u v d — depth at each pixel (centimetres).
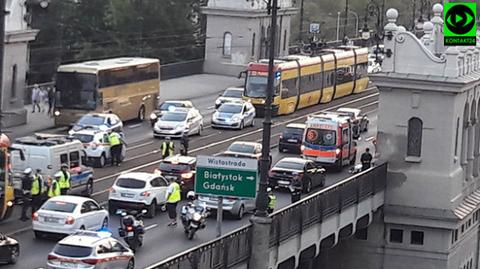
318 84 9794
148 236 4750
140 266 4188
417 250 6381
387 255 6394
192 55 13200
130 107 8444
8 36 7756
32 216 4872
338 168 6769
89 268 3856
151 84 8781
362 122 8638
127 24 12550
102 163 6450
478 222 7081
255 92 8988
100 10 12269
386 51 6419
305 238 4856
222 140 7706
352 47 11175
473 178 7038
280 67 9025
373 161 6462
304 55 10375
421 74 6359
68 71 7950
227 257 3938
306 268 5978
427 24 7056
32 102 8819
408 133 6412
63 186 5159
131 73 8431
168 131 7644
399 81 6366
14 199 5194
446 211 6347
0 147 4866
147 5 12850
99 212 4684
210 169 4244
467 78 6475
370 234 6412
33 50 11231
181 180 5638
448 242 6359
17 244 4203
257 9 11919
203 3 13762
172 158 5788
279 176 5909
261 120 8875
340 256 6450
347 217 5544
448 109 6353
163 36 13000
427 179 6372
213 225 5025
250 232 4150
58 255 3881
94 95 7938
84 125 6888
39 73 11275
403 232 6394
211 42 11994
